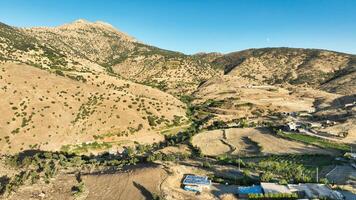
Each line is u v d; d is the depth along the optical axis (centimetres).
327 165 9794
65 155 12544
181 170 8894
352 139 12656
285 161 10225
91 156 12788
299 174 8438
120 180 8412
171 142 14112
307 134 13662
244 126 16475
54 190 8094
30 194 7862
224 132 15288
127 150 12875
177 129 16200
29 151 12650
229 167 9600
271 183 7831
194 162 10381
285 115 19262
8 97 14600
